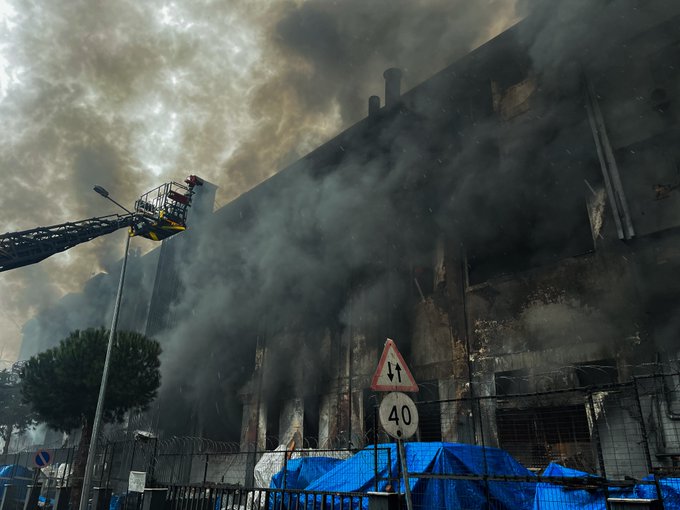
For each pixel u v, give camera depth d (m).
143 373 18.88
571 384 14.20
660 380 12.25
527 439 14.88
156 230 26.02
